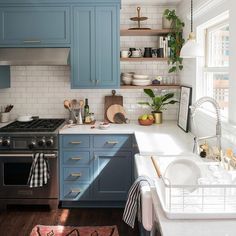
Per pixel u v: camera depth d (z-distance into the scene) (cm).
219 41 370
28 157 397
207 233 152
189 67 412
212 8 320
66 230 357
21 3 429
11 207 419
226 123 279
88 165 414
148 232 232
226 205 174
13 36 434
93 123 456
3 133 396
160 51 447
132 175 414
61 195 416
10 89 477
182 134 387
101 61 439
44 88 478
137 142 343
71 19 432
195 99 384
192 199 182
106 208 421
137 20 451
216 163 238
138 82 448
